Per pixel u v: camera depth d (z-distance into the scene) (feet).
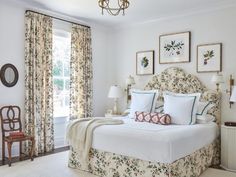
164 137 9.43
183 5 14.60
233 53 14.15
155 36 17.49
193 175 10.87
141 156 9.80
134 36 18.61
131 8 15.16
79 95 17.69
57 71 17.13
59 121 17.10
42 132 15.23
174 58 16.48
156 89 16.94
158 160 9.32
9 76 13.96
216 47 14.70
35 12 14.93
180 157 9.65
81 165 11.95
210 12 14.99
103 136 11.07
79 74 17.71
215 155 13.55
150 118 13.32
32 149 13.43
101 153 11.27
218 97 14.24
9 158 12.43
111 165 10.89
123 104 19.24
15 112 14.25
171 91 16.24
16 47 14.30
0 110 13.34
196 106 13.41
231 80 14.01
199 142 11.31
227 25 14.37
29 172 11.53
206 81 15.14
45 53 15.39
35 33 14.89
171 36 16.61
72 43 17.30
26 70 14.52
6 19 13.85
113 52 19.83
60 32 16.94
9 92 14.02
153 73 17.56
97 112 19.40
